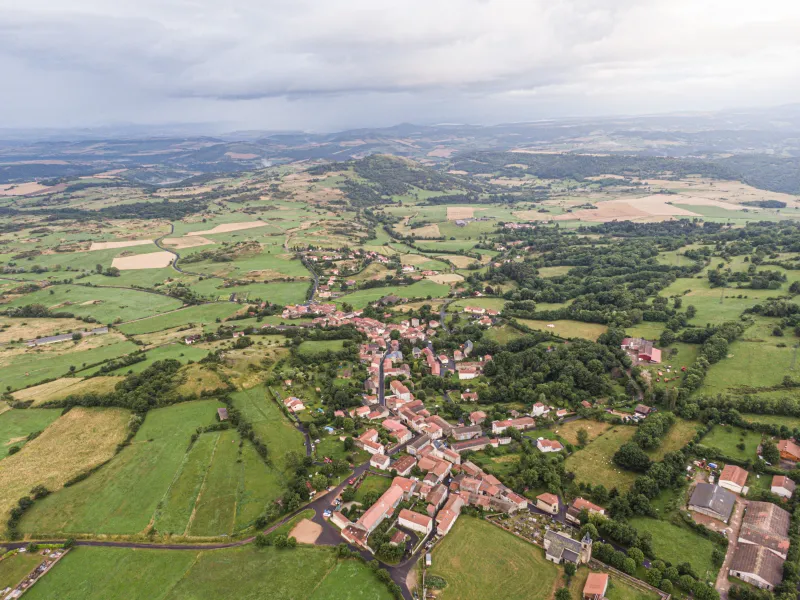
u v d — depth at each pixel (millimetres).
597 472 148250
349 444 160375
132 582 112562
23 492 141250
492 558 117188
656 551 117000
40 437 167000
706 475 141000
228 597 108188
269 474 147875
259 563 116750
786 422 156625
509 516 131500
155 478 146375
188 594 109125
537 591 107938
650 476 138875
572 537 122938
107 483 144875
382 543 118938
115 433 168750
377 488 143375
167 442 163375
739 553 113000
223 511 133000
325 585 110375
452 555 118312
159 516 131750
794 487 130625
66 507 136000
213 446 161000
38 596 109938
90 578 114062
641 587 108000
